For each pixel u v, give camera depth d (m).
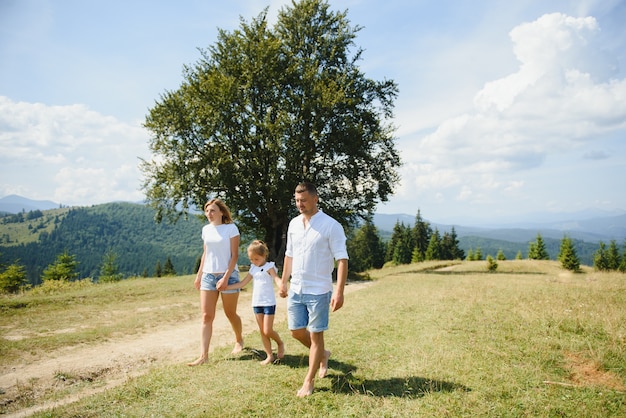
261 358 5.08
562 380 3.83
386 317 7.37
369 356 4.85
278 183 20.72
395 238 90.81
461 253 87.25
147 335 8.34
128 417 3.35
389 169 24.52
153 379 4.37
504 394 3.52
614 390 3.53
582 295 8.89
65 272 51.00
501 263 35.06
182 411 3.41
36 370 5.81
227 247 5.20
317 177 23.28
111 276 60.44
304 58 23.69
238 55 22.67
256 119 21.75
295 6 24.03
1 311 11.24
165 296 14.54
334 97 20.97
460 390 3.60
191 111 21.27
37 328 8.99
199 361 4.97
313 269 3.88
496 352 4.71
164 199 22.66
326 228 3.86
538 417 3.07
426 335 5.70
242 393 3.76
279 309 11.16
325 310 3.86
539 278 17.22
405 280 17.77
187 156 21.61
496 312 7.09
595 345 4.78
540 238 66.25
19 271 51.00
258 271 5.08
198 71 23.12
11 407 4.49
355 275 24.66
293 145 21.06
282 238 24.11
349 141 21.52
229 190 21.67
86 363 6.18
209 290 5.15
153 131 21.88
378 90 24.22
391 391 3.70
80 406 3.67
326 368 4.21
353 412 3.28
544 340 5.14
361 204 24.02
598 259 63.66
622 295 8.84
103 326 9.20
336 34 24.22
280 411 3.35
